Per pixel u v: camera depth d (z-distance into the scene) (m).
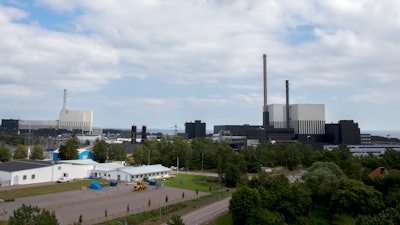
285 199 85.38
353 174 130.38
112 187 124.12
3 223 66.81
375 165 154.75
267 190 89.25
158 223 77.69
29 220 41.94
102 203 95.00
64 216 78.81
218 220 82.62
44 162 143.38
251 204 77.75
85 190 115.25
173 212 88.56
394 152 169.88
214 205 98.94
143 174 145.88
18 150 184.88
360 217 67.88
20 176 123.50
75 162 153.25
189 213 88.44
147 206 92.62
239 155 167.00
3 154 174.88
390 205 87.00
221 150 184.88
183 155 190.25
